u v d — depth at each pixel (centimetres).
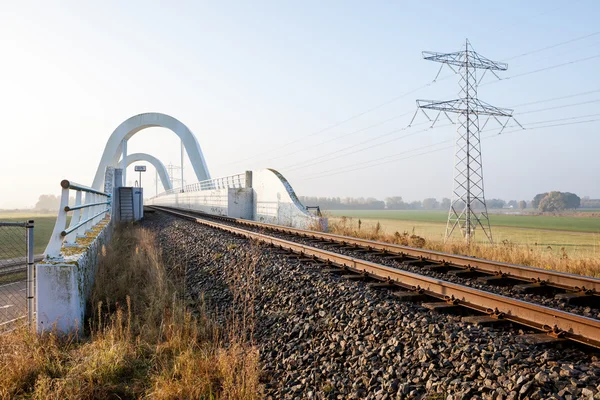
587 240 3569
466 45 3400
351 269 846
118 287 848
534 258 1079
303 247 1050
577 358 414
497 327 509
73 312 585
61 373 464
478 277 829
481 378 373
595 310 628
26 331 567
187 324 591
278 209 2330
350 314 572
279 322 606
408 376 399
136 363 502
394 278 729
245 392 420
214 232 1616
